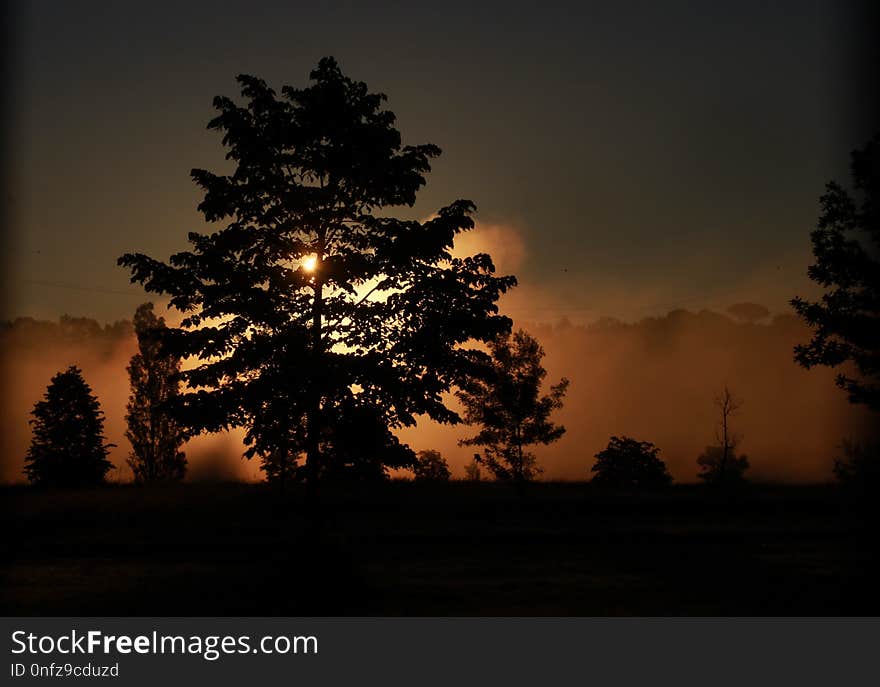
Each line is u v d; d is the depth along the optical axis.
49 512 29.12
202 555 20.92
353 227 18.25
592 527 27.62
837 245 24.38
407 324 17.06
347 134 17.09
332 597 14.20
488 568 18.62
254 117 17.45
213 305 16.66
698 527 27.88
